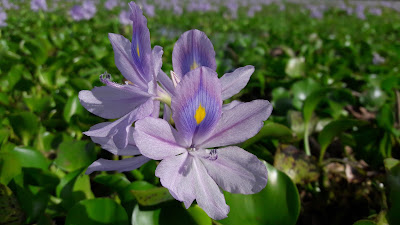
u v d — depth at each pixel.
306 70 0.38
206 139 0.11
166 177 0.10
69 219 0.13
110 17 1.08
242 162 0.10
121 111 0.11
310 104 0.19
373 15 1.84
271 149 0.20
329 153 0.24
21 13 1.00
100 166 0.11
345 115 0.29
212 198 0.10
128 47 0.11
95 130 0.10
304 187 0.19
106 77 0.11
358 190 0.19
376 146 0.21
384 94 0.29
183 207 0.13
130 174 0.17
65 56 0.32
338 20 1.50
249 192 0.10
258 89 0.36
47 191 0.15
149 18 1.04
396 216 0.13
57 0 1.79
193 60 0.11
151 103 0.10
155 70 0.10
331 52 0.54
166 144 0.10
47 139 0.20
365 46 0.60
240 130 0.11
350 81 0.38
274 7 2.30
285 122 0.24
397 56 0.50
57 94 0.24
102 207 0.13
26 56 0.35
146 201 0.13
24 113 0.19
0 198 0.14
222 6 2.03
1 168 0.14
